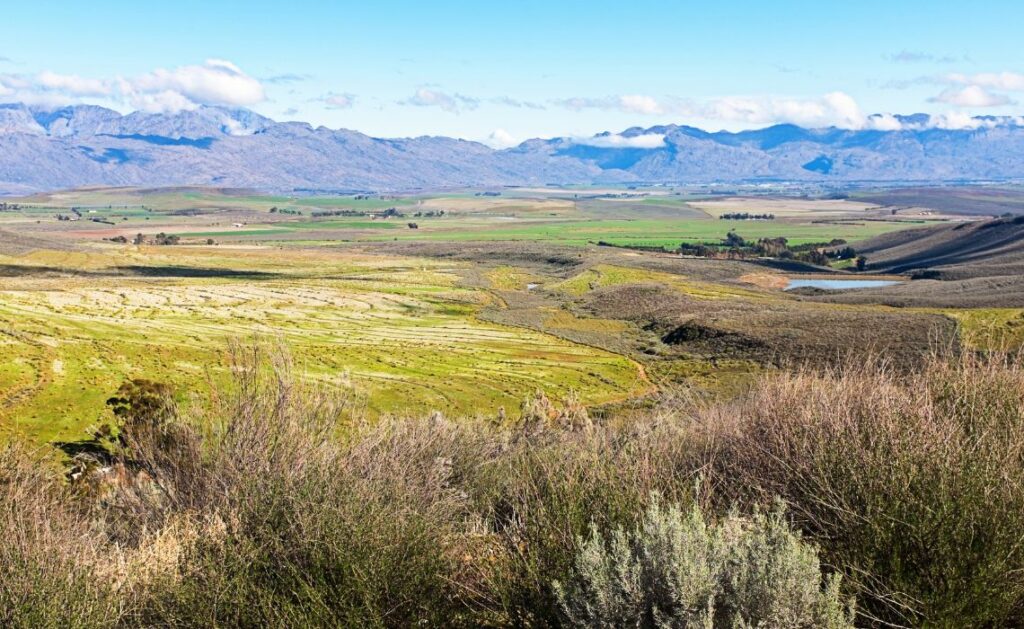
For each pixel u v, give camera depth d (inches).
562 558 177.0
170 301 4840.1
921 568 157.9
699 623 141.3
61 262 7539.4
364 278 6786.4
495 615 185.6
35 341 2704.2
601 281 6038.4
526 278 6963.6
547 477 213.8
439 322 4475.9
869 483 173.5
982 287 4928.6
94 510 269.9
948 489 162.6
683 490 196.4
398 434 266.4
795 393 236.4
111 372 2250.2
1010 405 208.2
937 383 225.5
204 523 206.2
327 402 267.9
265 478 212.1
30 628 161.5
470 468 305.3
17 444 271.4
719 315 3860.7
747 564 151.1
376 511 195.5
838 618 141.9
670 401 343.3
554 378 2751.0
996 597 151.8
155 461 261.3
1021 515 156.0
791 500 195.0
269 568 184.4
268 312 4618.6
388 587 178.1
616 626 151.2
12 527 185.9
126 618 178.9
